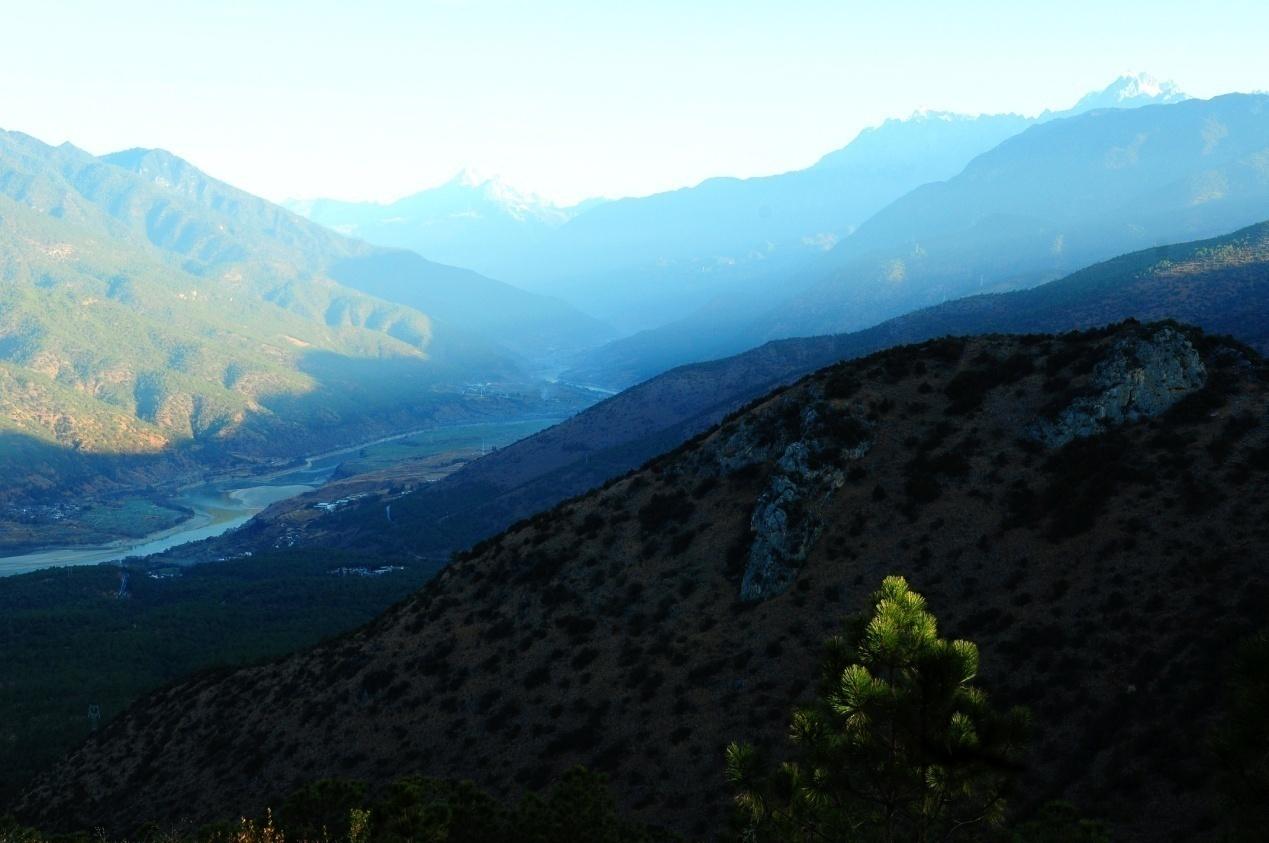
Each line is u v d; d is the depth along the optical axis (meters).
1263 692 16.91
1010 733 18.61
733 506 74.81
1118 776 41.62
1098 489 59.84
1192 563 51.25
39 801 82.19
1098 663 48.38
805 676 56.47
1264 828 17.33
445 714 66.81
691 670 60.94
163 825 66.19
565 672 65.94
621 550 76.12
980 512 62.88
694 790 51.72
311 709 74.50
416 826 34.28
